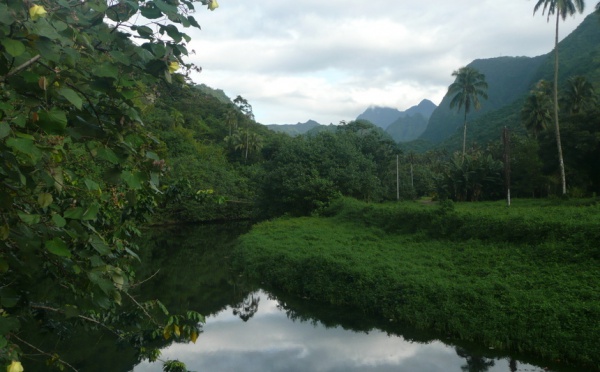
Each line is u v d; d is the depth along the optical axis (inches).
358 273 451.2
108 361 276.5
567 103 1374.3
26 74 58.0
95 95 75.2
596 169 1141.1
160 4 66.9
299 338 359.3
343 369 297.6
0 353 57.2
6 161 58.2
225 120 2223.2
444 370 290.2
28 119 59.6
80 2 69.4
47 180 64.6
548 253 430.6
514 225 506.0
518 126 2564.0
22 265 68.6
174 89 89.6
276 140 1704.0
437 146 3398.1
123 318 118.0
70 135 67.4
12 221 64.8
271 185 1027.9
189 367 298.8
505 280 388.5
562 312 309.0
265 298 479.8
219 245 888.3
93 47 71.2
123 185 115.6
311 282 480.7
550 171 1190.9
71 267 74.1
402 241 610.9
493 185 1294.3
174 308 438.9
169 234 1088.2
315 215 929.5
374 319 392.8
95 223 114.3
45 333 116.8
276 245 647.8
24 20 54.5
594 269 379.6
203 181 1365.7
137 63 72.9
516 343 306.5
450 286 386.0
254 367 301.0
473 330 328.5
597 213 544.4
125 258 119.4
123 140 73.1
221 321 403.5
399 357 315.9
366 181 1027.3
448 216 601.0
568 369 273.7
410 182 1544.0
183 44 74.0
